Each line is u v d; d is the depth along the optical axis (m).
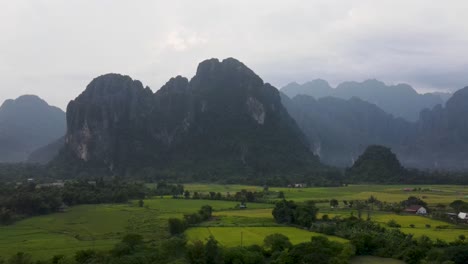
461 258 64.69
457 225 95.88
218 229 90.50
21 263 65.44
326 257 66.12
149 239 80.56
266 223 98.31
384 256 72.19
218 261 64.56
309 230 90.12
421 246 70.94
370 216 106.56
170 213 114.88
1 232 93.75
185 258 64.94
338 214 109.25
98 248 74.81
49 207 121.12
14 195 122.31
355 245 72.94
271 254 69.81
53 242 82.06
